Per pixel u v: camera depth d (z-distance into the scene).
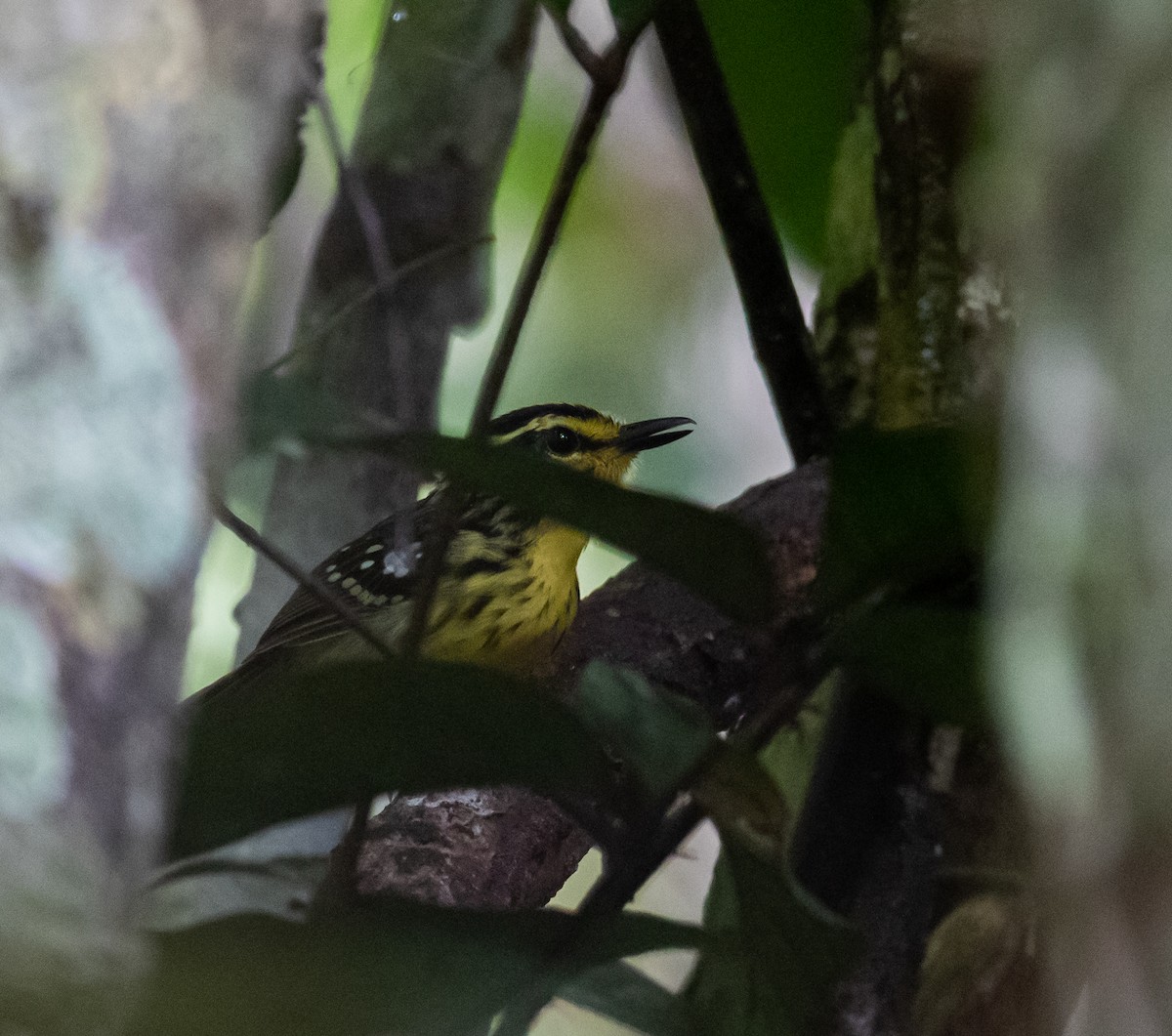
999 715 3.31
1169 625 2.79
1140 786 2.81
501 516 10.84
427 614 4.85
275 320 12.36
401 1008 4.24
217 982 4.02
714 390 15.73
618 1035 10.48
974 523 4.22
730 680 8.05
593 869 12.95
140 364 2.68
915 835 5.20
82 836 2.54
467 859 7.03
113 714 2.62
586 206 15.53
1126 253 2.88
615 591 8.78
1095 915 2.83
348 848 4.73
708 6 8.54
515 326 4.82
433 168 8.61
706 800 4.33
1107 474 2.88
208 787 4.27
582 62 4.98
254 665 9.87
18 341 2.64
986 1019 4.92
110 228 2.67
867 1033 4.99
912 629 4.31
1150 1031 2.73
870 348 7.91
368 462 9.02
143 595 2.65
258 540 5.00
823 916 4.20
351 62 10.51
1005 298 6.31
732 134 7.59
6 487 2.60
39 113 2.65
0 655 2.53
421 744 4.29
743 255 7.72
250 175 2.79
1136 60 2.89
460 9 8.64
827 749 5.33
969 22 6.20
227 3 2.78
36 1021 2.49
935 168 6.48
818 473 7.94
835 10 8.45
